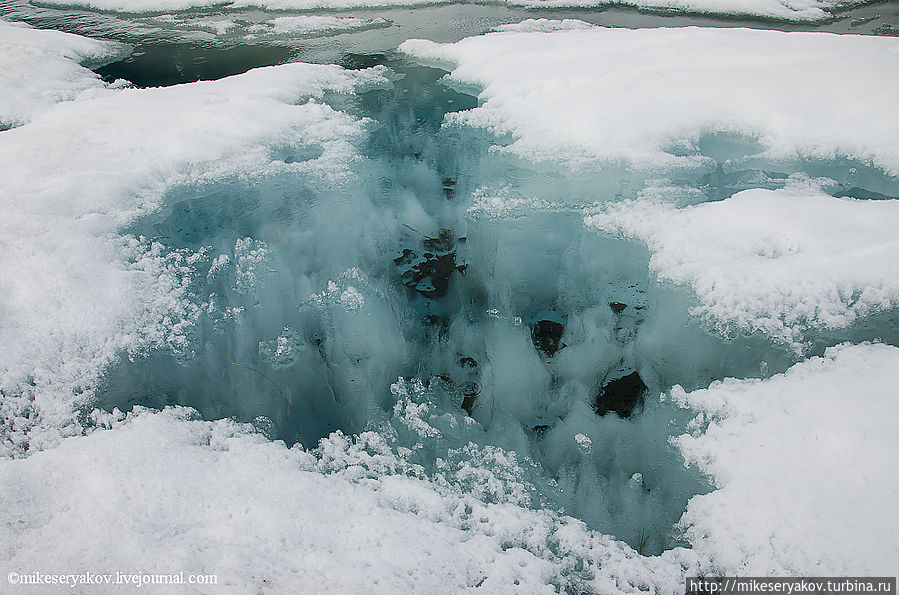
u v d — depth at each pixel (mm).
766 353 2697
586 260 3619
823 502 1973
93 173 3588
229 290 3209
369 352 3221
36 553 1814
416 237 4043
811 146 3965
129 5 8617
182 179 3699
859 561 1797
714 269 2941
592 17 7992
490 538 1992
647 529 2262
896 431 2105
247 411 2770
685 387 2887
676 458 2406
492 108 4793
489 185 4020
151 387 2670
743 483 2121
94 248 3059
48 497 2008
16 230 3084
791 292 2770
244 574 1774
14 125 4531
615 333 3387
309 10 8508
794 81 4574
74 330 2664
